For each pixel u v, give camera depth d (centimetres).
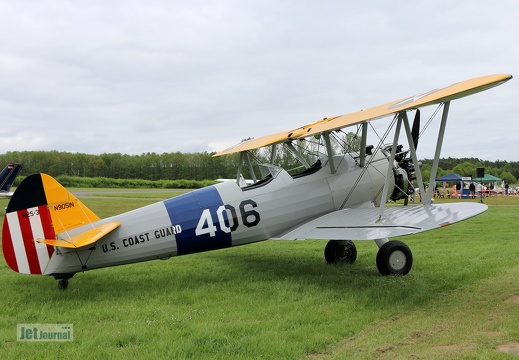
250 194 820
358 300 625
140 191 5359
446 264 867
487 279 743
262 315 567
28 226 683
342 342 475
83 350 452
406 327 517
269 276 808
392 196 970
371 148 951
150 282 771
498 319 539
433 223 679
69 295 682
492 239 1241
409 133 759
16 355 445
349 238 702
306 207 858
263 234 827
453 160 10031
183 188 6656
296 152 893
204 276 818
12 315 590
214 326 516
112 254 719
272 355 432
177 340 473
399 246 777
